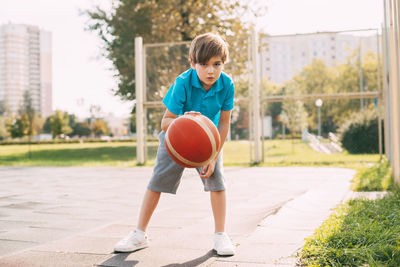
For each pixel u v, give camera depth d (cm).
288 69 6631
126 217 347
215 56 207
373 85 1539
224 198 238
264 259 204
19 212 375
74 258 215
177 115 233
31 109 3531
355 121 1422
